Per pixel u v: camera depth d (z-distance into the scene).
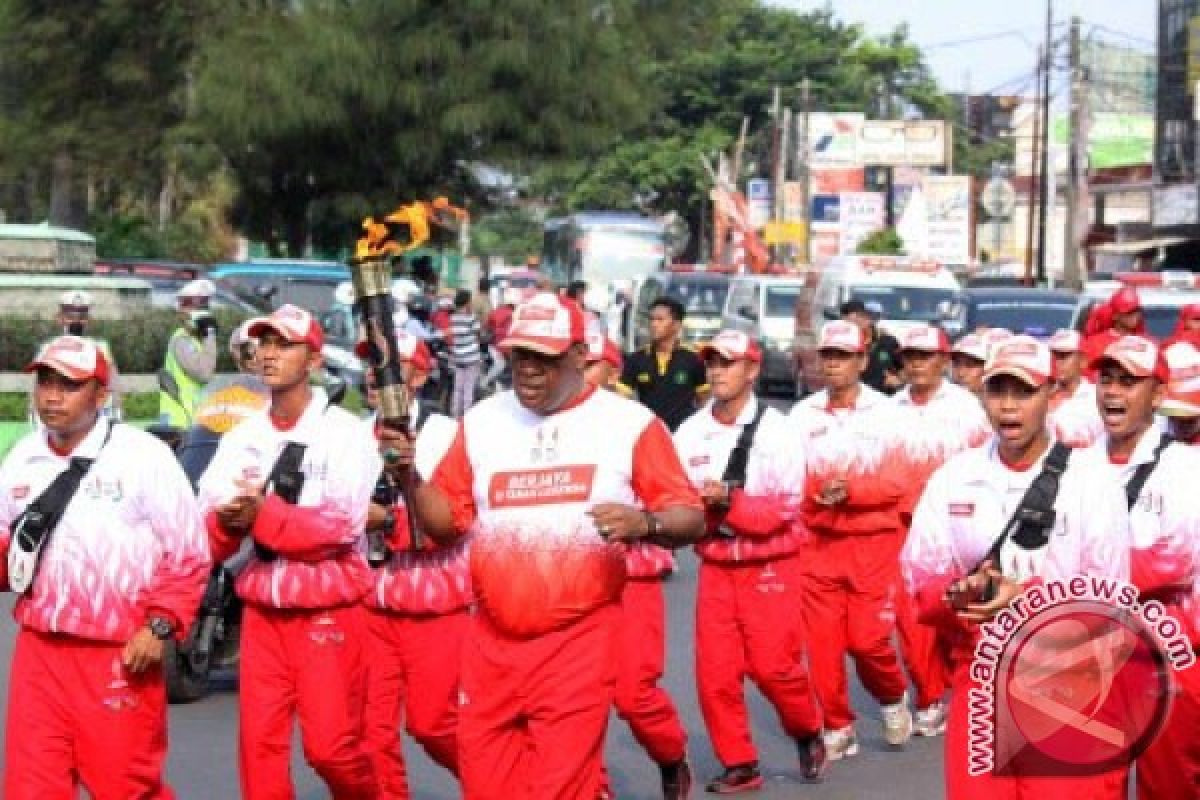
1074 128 58.97
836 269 35.56
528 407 7.63
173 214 61.81
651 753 10.20
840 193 78.50
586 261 57.84
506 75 43.56
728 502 10.54
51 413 7.92
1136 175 71.38
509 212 50.56
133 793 8.05
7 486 7.98
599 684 7.56
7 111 50.34
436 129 43.91
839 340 11.63
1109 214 72.12
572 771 7.53
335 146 44.84
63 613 7.88
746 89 88.31
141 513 7.95
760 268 58.75
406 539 9.25
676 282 44.69
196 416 14.80
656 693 10.05
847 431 11.59
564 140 44.41
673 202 87.06
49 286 26.61
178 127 46.78
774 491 10.72
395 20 43.34
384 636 9.43
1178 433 9.63
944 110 96.12
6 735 8.09
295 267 32.34
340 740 8.79
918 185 75.81
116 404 18.88
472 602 9.28
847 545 11.66
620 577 7.61
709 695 10.86
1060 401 13.09
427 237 8.38
